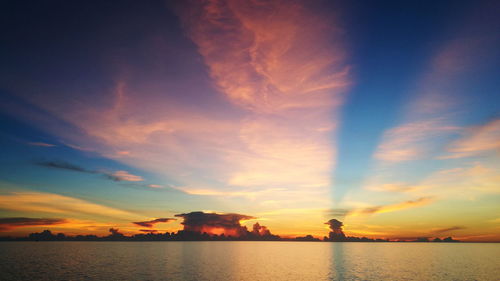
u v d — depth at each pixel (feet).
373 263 372.38
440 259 445.37
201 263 353.92
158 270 278.46
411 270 295.28
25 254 522.06
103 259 408.46
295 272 276.21
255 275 254.27
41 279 225.15
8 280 222.69
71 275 244.63
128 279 224.53
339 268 311.47
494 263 373.81
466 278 245.04
